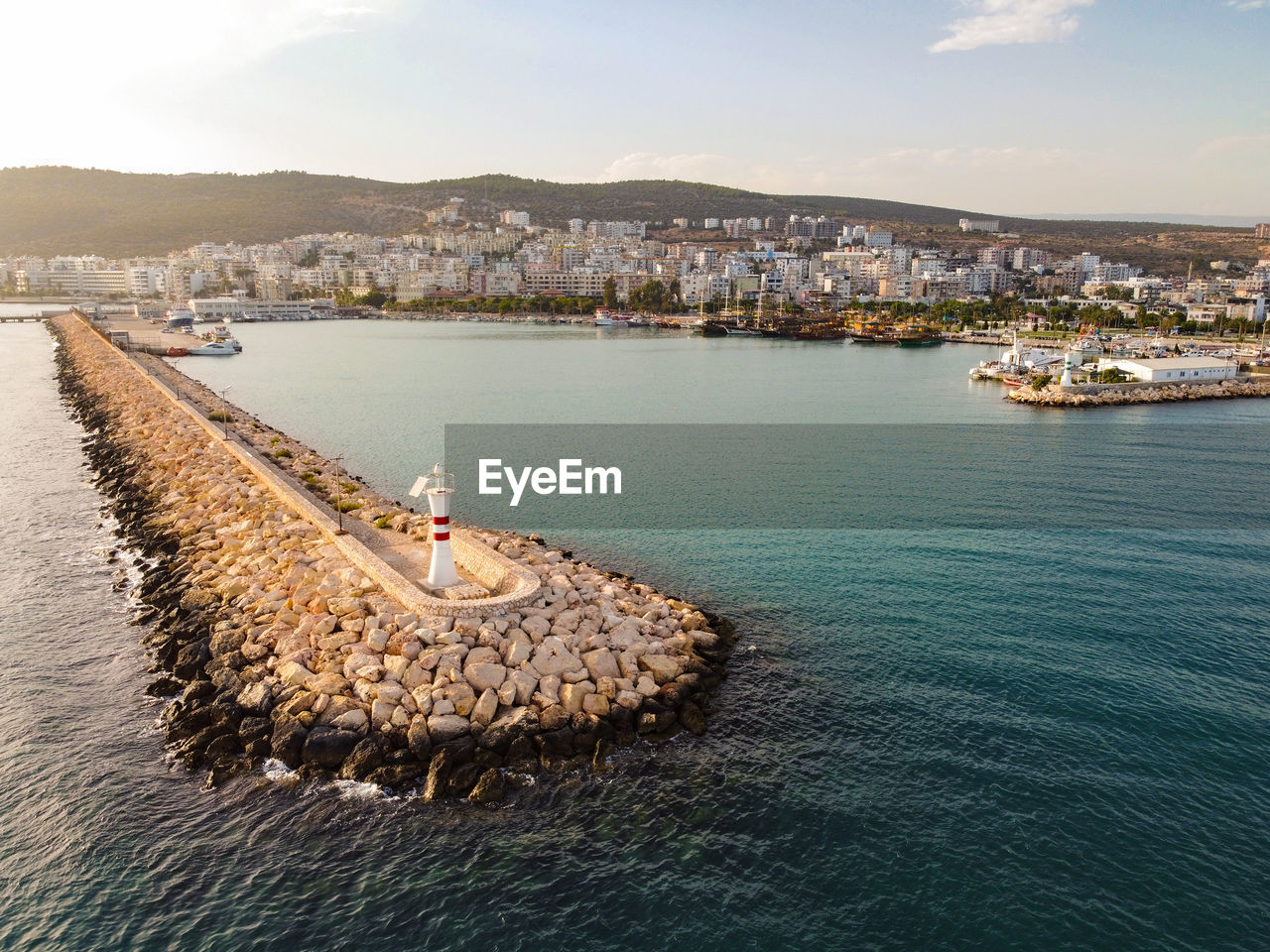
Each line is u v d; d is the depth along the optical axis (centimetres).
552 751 2922
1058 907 2347
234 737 2980
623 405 12031
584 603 3884
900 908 2344
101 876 2442
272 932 2253
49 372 14538
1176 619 4094
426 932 2252
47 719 3197
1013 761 2958
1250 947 2222
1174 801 2755
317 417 10631
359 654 3266
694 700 3278
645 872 2453
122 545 5178
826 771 2897
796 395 13250
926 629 3991
